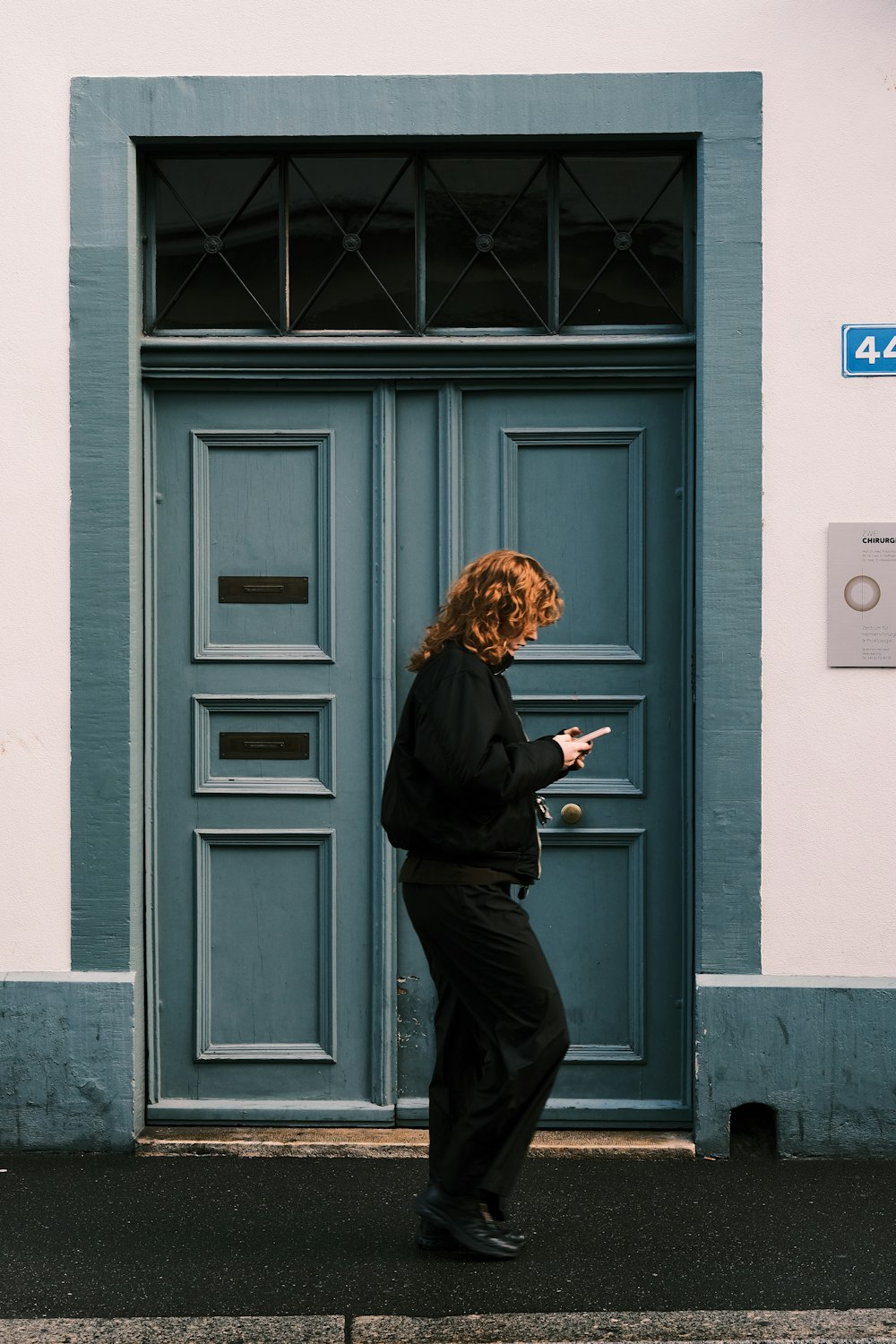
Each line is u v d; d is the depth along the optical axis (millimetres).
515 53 4621
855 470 4617
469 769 3514
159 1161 4637
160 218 4848
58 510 4691
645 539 4812
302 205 4844
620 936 4863
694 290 4770
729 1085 4660
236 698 4844
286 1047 4887
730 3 4594
